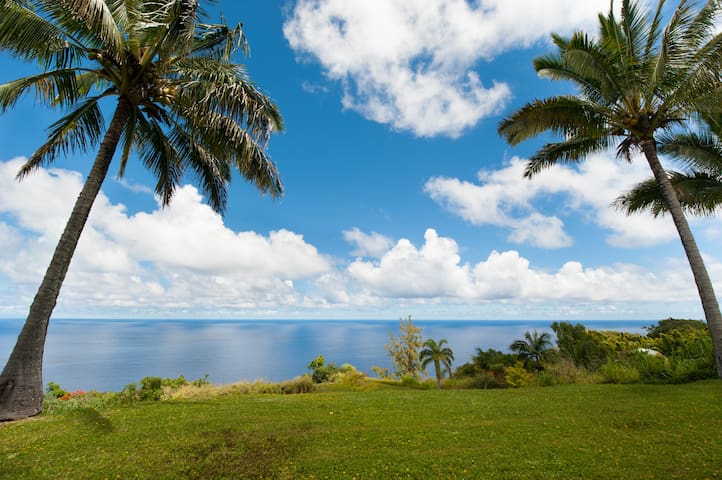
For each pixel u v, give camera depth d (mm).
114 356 194000
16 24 7297
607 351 24000
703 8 10258
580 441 6051
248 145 9383
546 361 27188
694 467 4832
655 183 13906
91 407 9062
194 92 8750
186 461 5477
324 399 10977
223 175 13305
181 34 8281
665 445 5680
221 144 9555
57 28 7996
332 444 6215
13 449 5867
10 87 8203
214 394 14641
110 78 8906
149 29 8414
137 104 9281
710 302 10648
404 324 43156
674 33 10781
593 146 13500
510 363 29125
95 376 117625
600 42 12234
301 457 5613
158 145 11547
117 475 4980
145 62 8797
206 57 10227
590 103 12062
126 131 10797
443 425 7438
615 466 4965
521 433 6645
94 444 6160
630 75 11492
